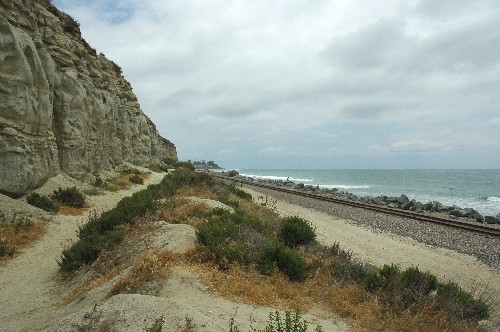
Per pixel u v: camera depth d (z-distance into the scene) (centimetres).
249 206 2048
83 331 541
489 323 786
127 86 5169
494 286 1143
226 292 741
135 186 3166
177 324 530
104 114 3241
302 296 801
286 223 1271
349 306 746
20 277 1020
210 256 906
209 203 1606
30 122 1798
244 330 572
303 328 530
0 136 1606
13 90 1675
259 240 1048
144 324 539
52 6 2583
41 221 1517
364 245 1619
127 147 4312
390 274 902
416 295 782
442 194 6059
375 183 9756
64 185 2145
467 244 1705
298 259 925
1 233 1274
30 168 1778
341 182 10350
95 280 898
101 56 4431
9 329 701
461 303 782
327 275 931
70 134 2420
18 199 1691
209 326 536
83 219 1744
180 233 1070
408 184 9175
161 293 710
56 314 745
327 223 2167
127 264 923
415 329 661
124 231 1238
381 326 670
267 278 852
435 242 1742
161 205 1568
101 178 2953
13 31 1708
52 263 1150
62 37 2577
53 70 2241
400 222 2272
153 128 7138
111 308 584
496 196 5722
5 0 1797
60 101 2372
